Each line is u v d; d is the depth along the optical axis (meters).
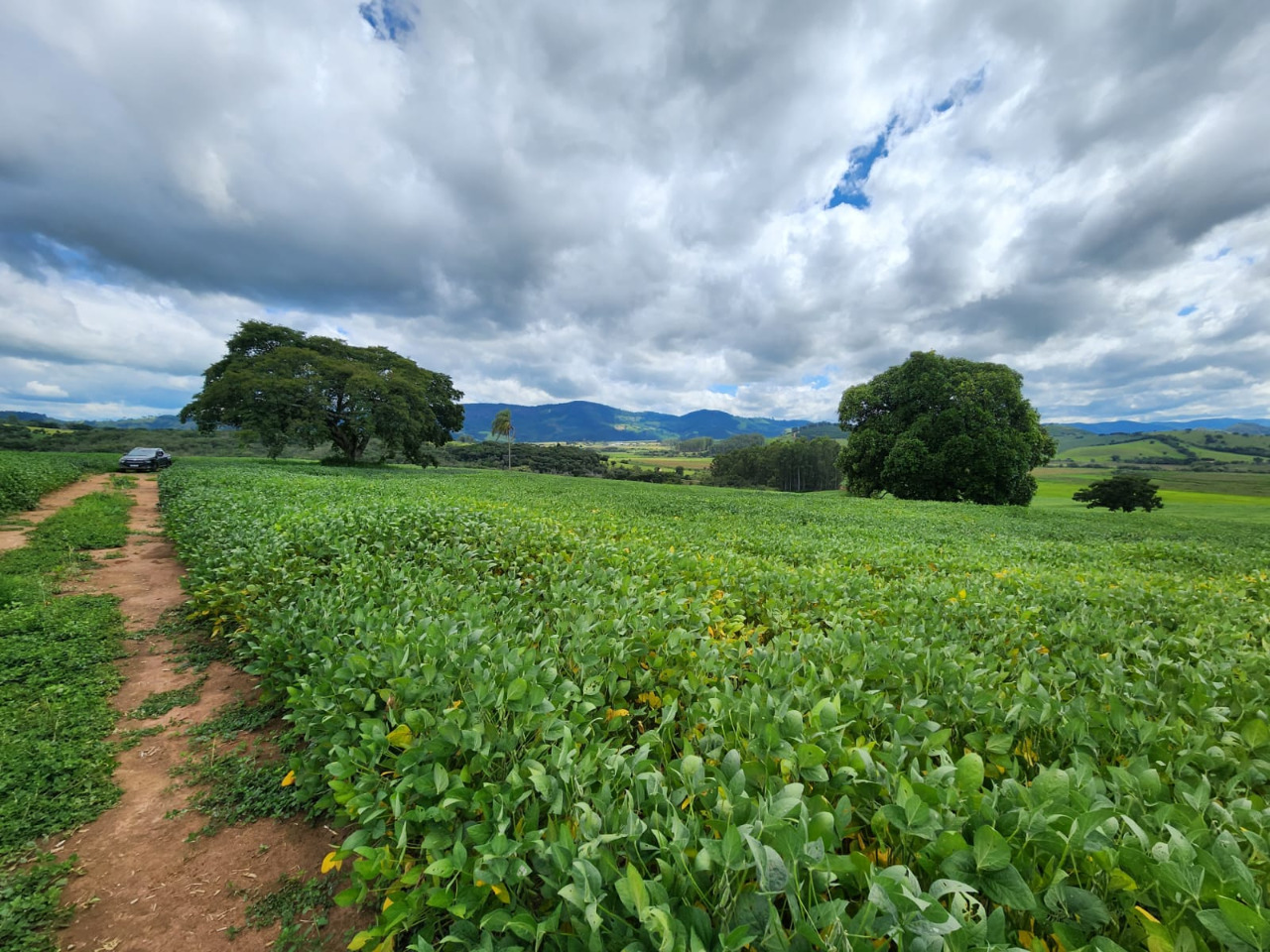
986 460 33.62
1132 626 4.69
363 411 37.06
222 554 6.13
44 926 2.49
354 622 3.78
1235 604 5.75
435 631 3.35
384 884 2.07
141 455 29.36
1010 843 1.70
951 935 1.35
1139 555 11.41
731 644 4.01
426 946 1.66
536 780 1.94
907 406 38.12
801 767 2.11
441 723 2.46
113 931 2.50
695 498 23.50
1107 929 1.58
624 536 9.58
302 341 42.88
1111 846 1.69
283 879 2.81
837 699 2.50
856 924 1.34
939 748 2.34
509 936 1.62
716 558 7.47
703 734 2.71
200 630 6.05
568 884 1.66
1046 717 2.63
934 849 1.65
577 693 2.80
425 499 11.91
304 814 3.26
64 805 3.27
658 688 3.39
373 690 3.10
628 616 4.09
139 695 4.66
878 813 1.79
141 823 3.19
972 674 3.13
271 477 17.09
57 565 8.49
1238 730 2.90
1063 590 6.18
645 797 1.98
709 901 1.56
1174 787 2.13
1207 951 1.34
